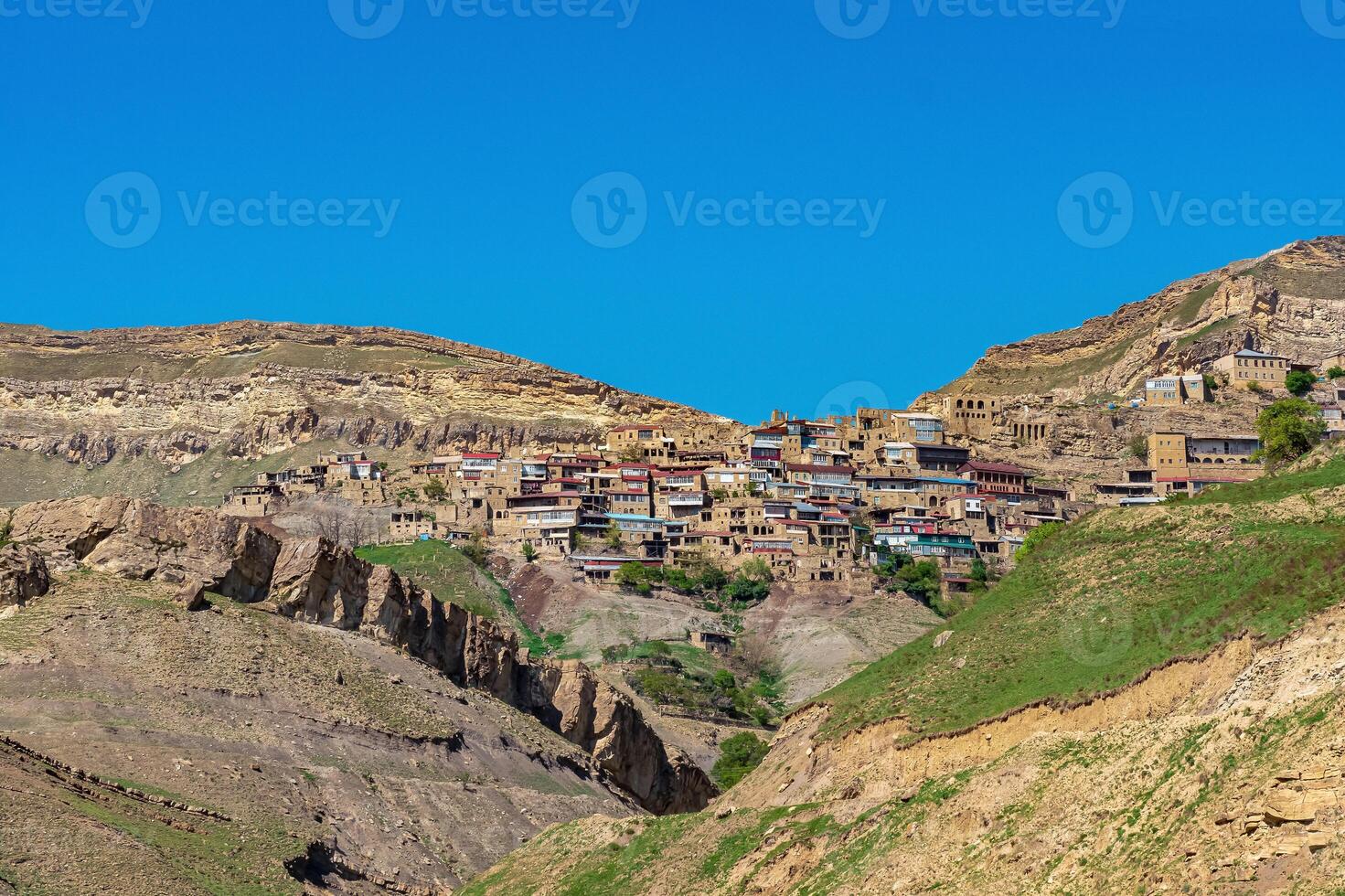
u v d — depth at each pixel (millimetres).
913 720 151375
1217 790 117938
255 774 183625
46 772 166125
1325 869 104500
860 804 146500
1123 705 136750
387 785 194500
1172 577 153625
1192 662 134000
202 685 198000
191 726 189625
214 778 179000
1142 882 114875
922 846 133750
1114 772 128500
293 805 180000
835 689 171875
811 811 149750
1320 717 117062
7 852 145875
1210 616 139500
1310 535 151375
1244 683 126688
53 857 147750
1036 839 126688
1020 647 154875
